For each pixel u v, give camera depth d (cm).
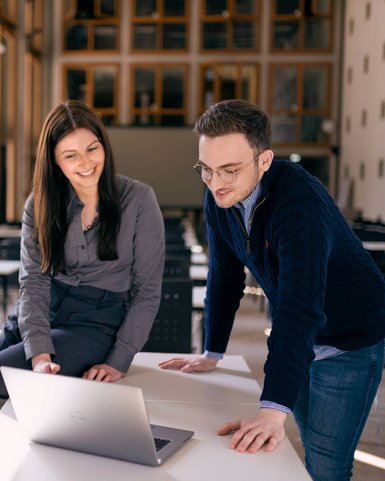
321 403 180
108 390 129
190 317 309
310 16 1806
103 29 1830
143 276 225
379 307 174
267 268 172
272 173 165
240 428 148
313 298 152
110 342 219
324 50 1816
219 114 151
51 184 215
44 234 217
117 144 1772
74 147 204
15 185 1441
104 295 222
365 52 1582
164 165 1764
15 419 161
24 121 1518
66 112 206
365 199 1577
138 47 1831
